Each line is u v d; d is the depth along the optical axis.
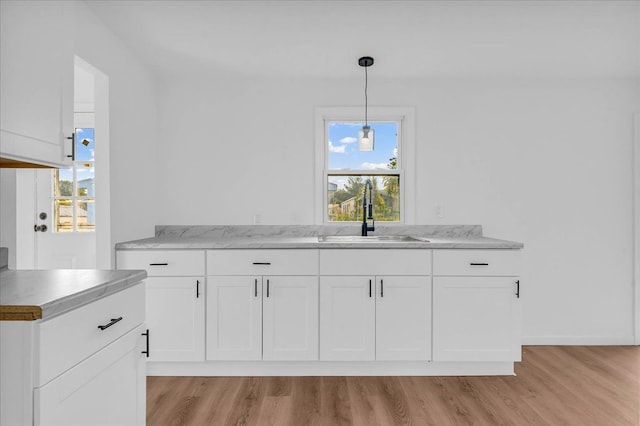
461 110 3.30
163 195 3.28
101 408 1.12
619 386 2.48
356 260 2.60
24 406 0.87
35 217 3.22
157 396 2.35
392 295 2.60
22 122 1.21
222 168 3.30
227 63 3.02
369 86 3.31
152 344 2.59
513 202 3.30
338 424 2.03
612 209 3.30
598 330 3.29
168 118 3.28
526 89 3.30
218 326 2.59
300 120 3.30
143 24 2.43
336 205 3.42
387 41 2.66
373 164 3.41
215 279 2.59
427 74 3.22
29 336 0.87
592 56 2.90
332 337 2.60
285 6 2.23
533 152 3.30
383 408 2.20
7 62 1.15
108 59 2.47
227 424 2.03
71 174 3.25
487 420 2.07
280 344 2.60
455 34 2.56
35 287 1.09
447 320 2.60
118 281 1.22
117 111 2.59
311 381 2.56
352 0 2.17
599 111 3.30
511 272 2.60
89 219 3.26
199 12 2.29
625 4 2.21
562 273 3.29
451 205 3.30
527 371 2.72
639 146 3.30
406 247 2.60
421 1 2.18
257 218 3.29
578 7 2.25
